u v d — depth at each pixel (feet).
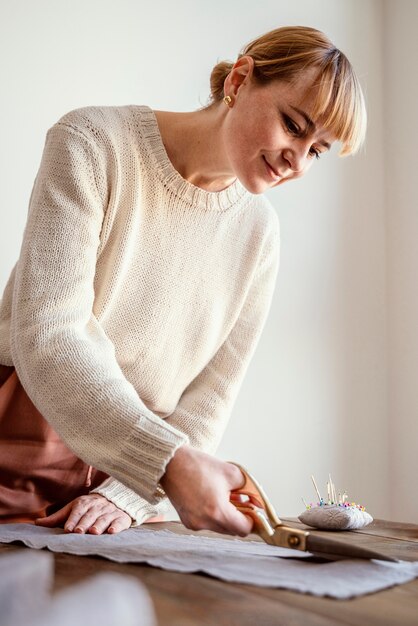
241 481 2.64
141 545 2.74
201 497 2.51
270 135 3.40
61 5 7.26
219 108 3.83
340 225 9.16
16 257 6.83
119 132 3.74
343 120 3.36
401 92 9.61
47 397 2.93
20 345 3.05
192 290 4.12
